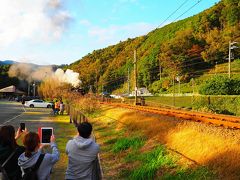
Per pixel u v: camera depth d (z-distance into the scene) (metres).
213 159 9.48
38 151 5.02
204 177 8.77
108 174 12.11
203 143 11.02
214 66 121.31
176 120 16.89
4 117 36.19
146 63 148.12
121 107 36.31
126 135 18.73
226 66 111.00
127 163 13.05
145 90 129.75
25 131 6.42
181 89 103.44
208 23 148.50
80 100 42.44
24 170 4.93
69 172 5.79
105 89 170.12
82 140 5.77
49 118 36.59
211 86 64.81
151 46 183.88
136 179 10.91
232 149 9.47
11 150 5.46
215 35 132.00
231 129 13.16
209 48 124.38
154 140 14.55
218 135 11.62
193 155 10.67
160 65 139.00
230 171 8.42
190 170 9.66
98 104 40.38
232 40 118.25
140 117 21.95
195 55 129.25
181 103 61.25
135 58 48.28
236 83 62.25
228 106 42.12
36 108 60.00
